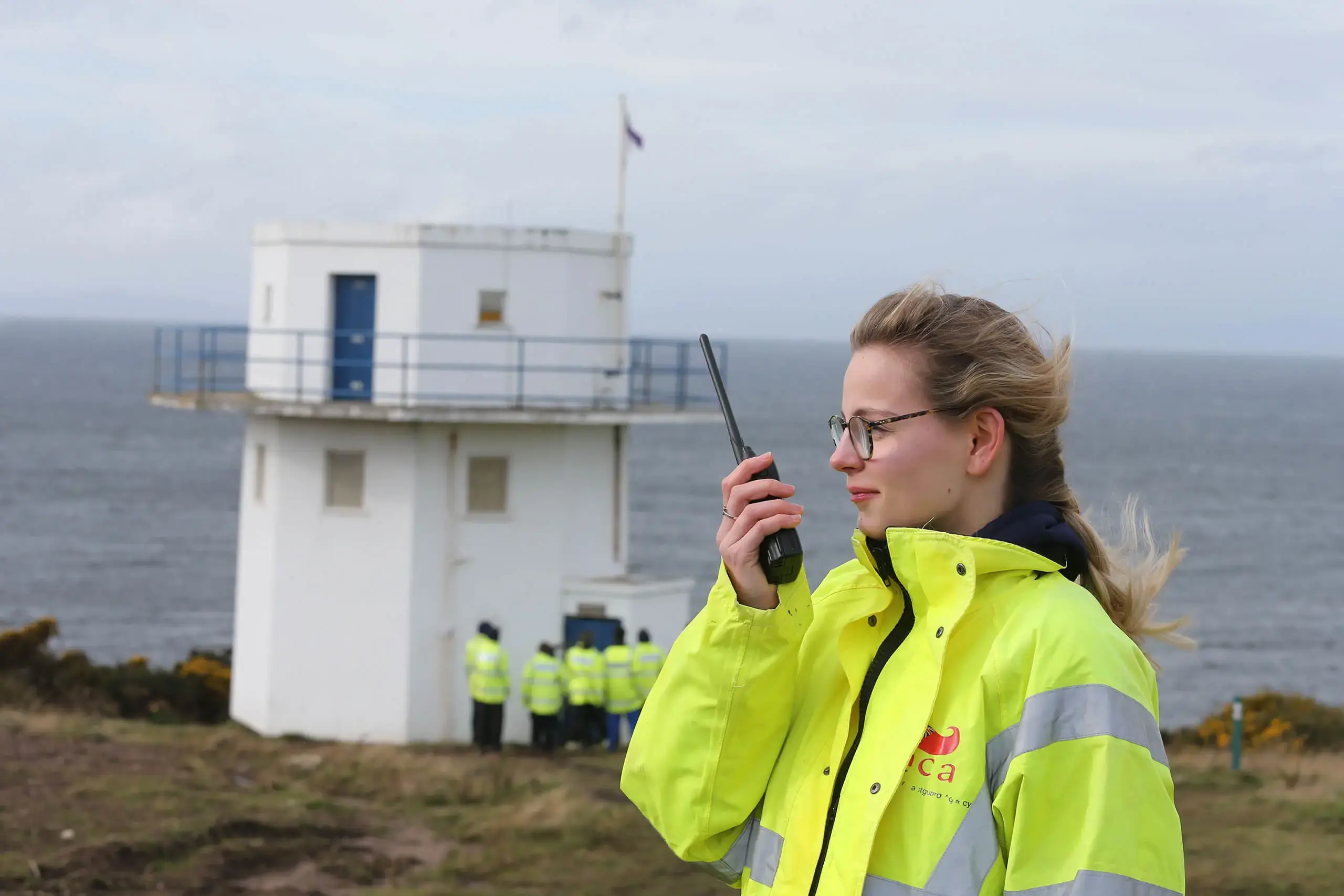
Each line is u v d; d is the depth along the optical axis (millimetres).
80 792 18312
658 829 3010
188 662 31859
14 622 58531
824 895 2613
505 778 21531
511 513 27453
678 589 28172
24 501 96625
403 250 26703
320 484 27172
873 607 2908
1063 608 2533
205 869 15555
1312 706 29688
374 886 15750
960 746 2543
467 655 25359
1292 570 81062
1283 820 18422
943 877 2496
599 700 25297
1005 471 2771
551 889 15680
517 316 27281
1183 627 2971
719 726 2893
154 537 83812
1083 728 2434
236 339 169250
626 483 28625
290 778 21250
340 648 27047
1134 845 2369
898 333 2742
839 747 2762
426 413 25922
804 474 119938
